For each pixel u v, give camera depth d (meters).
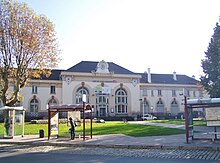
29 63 30.58
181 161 10.01
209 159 10.42
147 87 66.50
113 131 23.38
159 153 12.24
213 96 35.62
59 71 64.31
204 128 24.66
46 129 27.33
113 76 61.31
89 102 59.12
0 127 28.03
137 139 17.12
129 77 62.56
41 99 58.84
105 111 59.84
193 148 13.24
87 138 18.45
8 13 29.38
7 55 29.78
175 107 67.56
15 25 29.48
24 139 19.05
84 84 59.47
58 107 18.88
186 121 15.18
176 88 68.31
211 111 15.66
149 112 65.25
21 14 29.77
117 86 61.59
